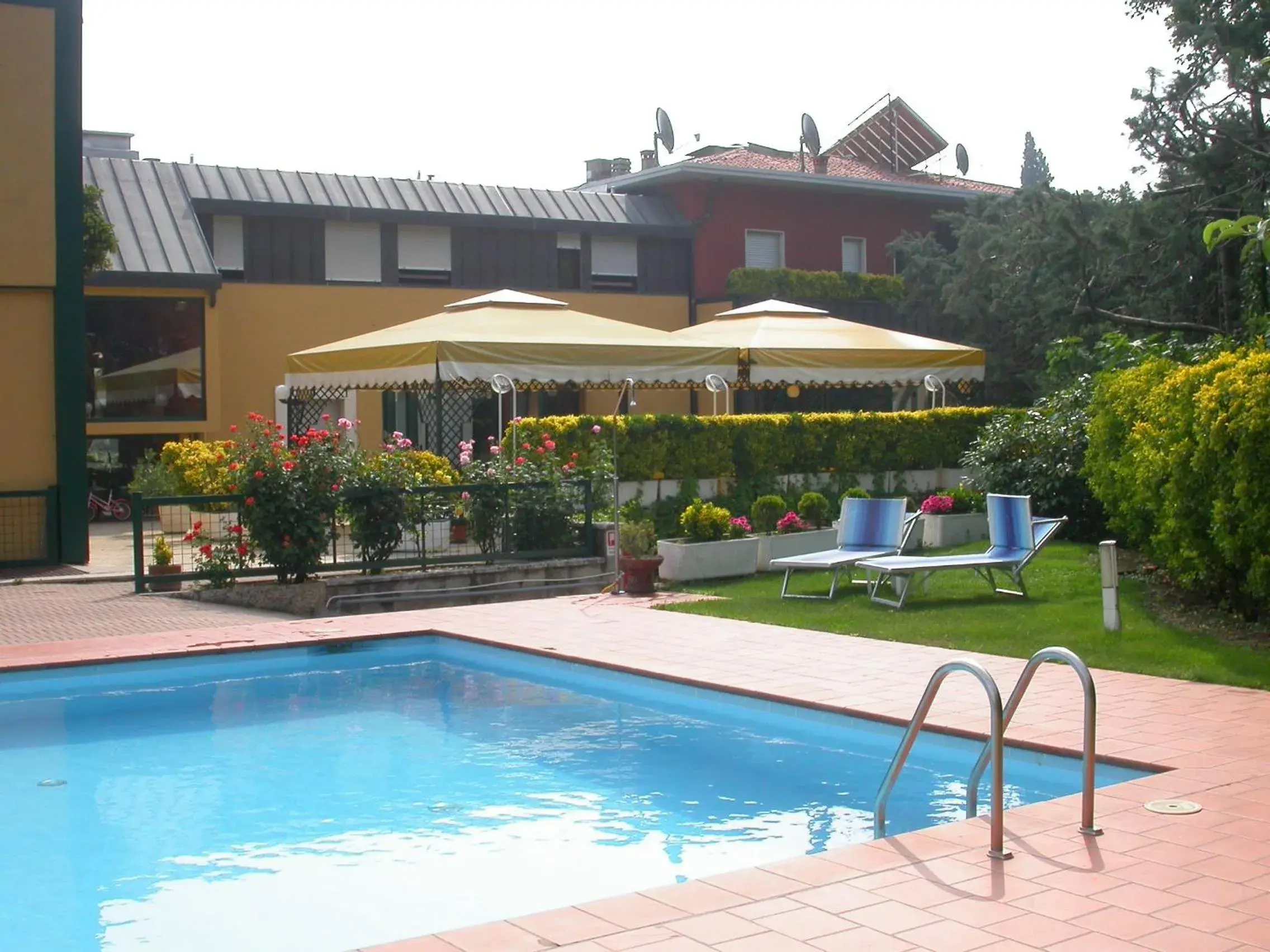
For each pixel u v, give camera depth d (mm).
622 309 29062
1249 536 9227
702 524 13938
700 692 8516
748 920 4289
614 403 27297
